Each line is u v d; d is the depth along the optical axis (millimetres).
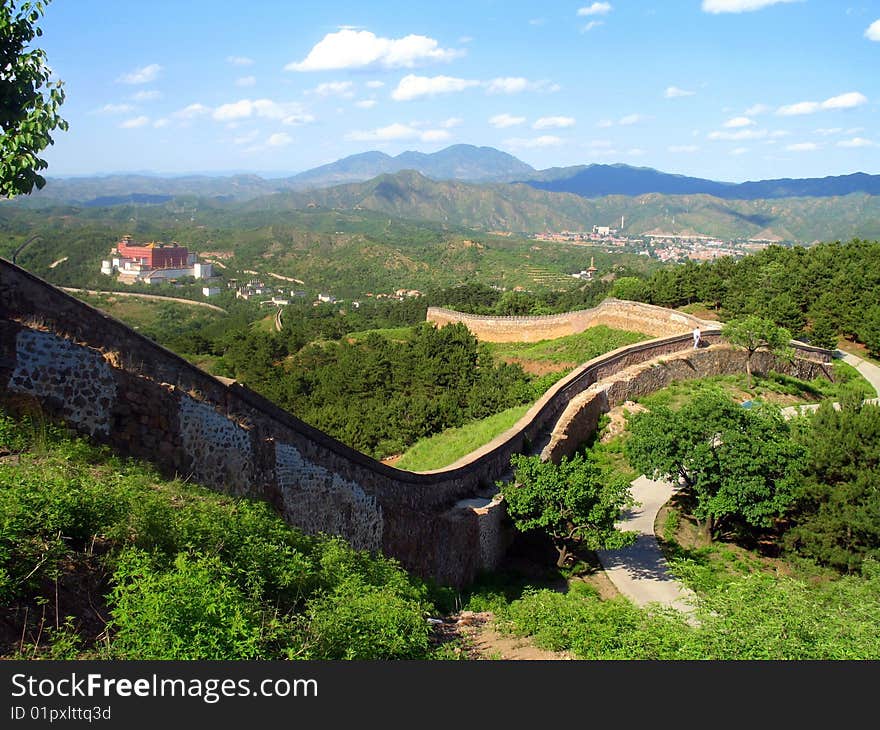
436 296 109375
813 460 21891
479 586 18078
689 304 57406
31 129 10977
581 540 20219
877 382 44312
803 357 45406
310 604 8938
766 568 20922
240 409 12586
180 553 7980
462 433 30625
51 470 8883
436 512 18062
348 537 14500
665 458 22766
